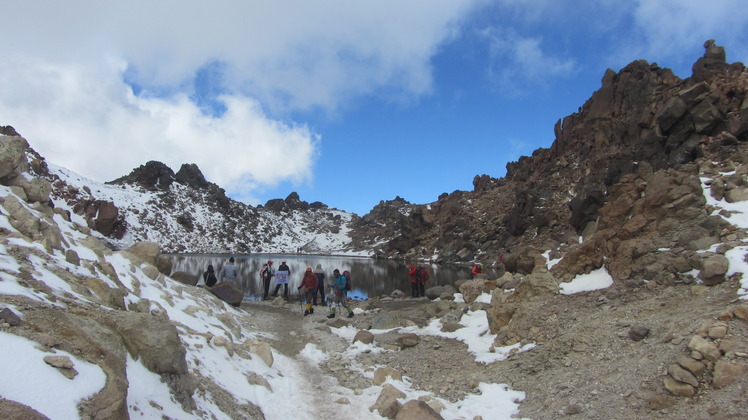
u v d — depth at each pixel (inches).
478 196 3265.3
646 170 496.1
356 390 311.7
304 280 650.8
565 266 465.4
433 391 313.7
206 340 298.7
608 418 224.1
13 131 2704.2
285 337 476.1
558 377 292.7
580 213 950.4
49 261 249.8
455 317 542.0
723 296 289.0
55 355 146.0
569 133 2539.4
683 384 217.3
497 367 347.6
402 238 3577.8
